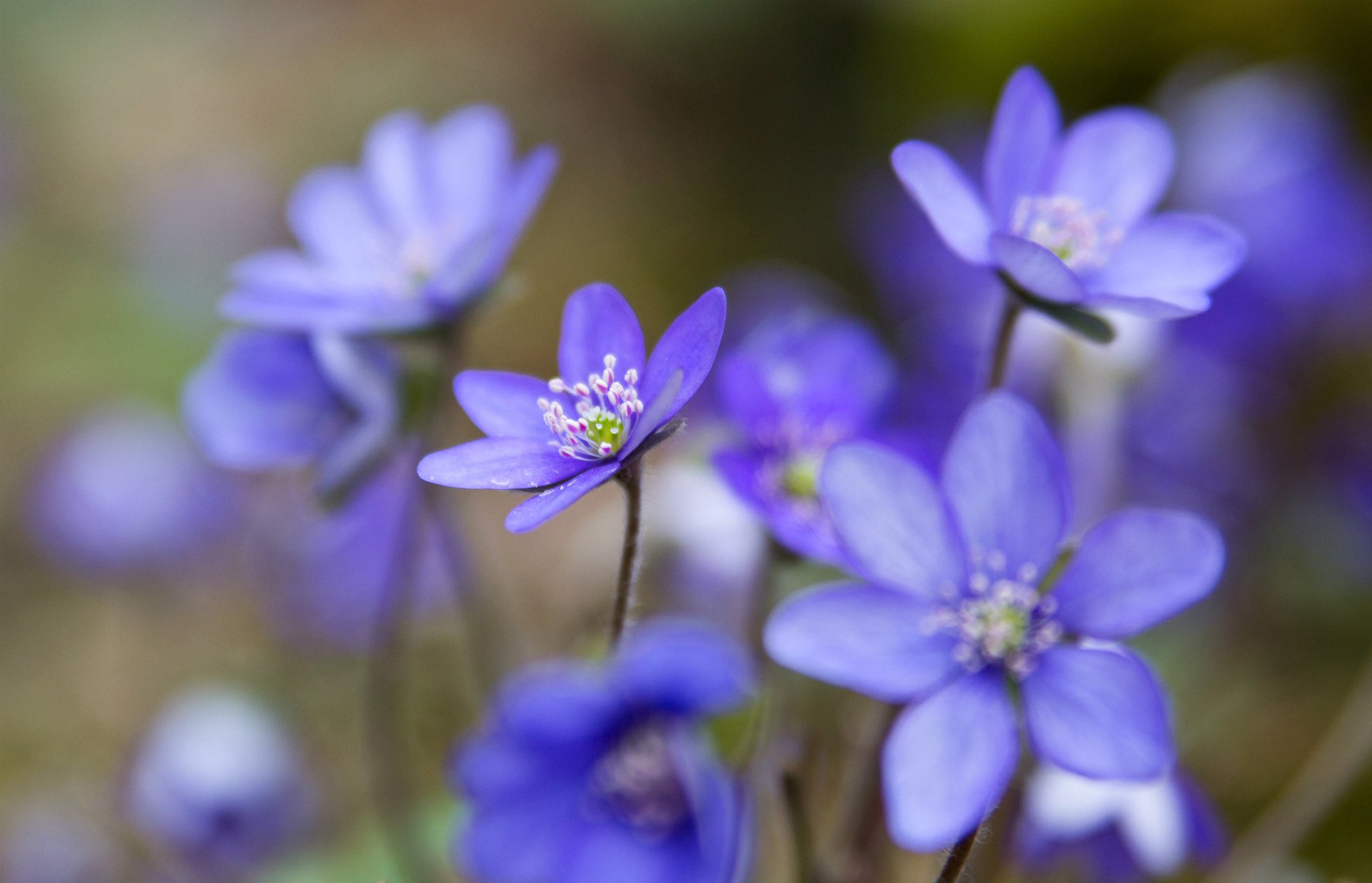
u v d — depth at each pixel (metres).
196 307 0.46
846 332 0.24
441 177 0.25
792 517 0.22
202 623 0.37
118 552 0.35
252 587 0.36
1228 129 0.32
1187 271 0.21
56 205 0.53
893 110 0.47
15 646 0.39
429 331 0.23
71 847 0.30
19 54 0.60
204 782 0.27
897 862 0.24
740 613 0.26
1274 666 0.32
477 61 0.57
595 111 0.54
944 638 0.20
